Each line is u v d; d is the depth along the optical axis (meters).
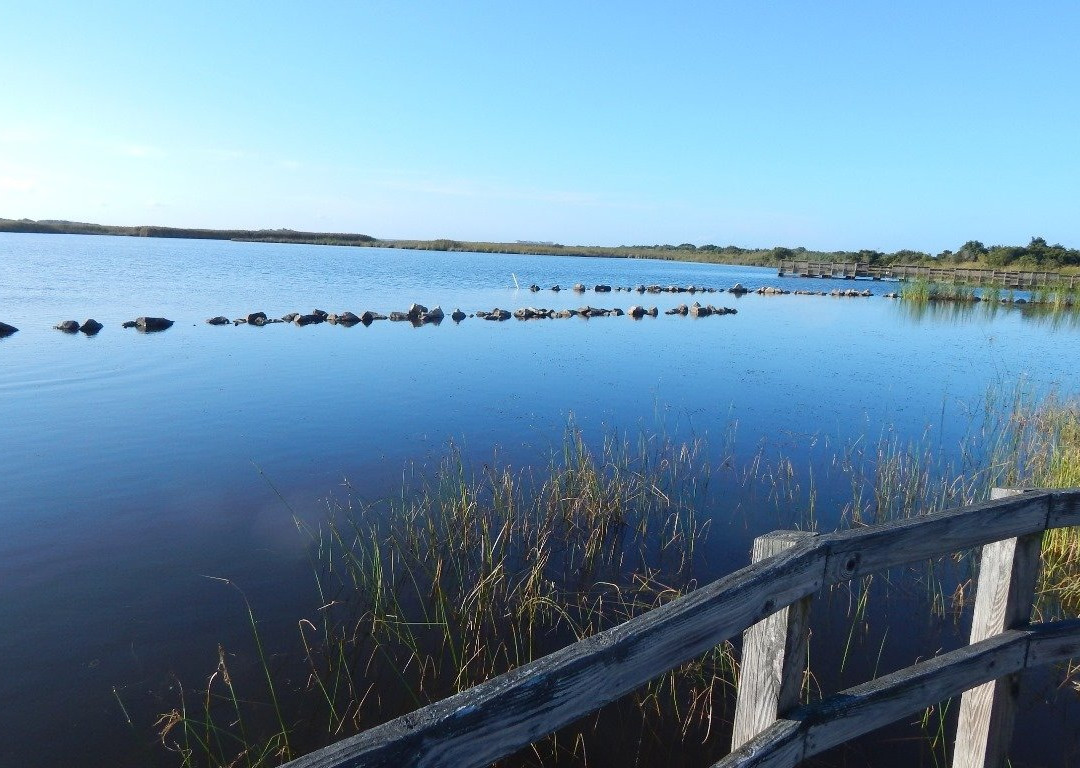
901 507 7.62
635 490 7.99
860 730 2.37
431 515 7.11
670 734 4.22
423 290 38.25
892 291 49.31
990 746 2.83
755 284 55.19
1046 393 14.16
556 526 7.03
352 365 15.42
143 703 4.34
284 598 5.58
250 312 24.28
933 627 5.37
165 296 28.61
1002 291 47.50
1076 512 2.84
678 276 69.38
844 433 10.91
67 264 44.91
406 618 5.36
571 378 14.77
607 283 52.75
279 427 10.37
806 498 7.99
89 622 5.18
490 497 7.55
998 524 2.61
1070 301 38.84
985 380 15.77
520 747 1.50
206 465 8.65
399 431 10.30
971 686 2.65
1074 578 5.73
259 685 4.55
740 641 5.10
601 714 4.39
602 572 6.18
